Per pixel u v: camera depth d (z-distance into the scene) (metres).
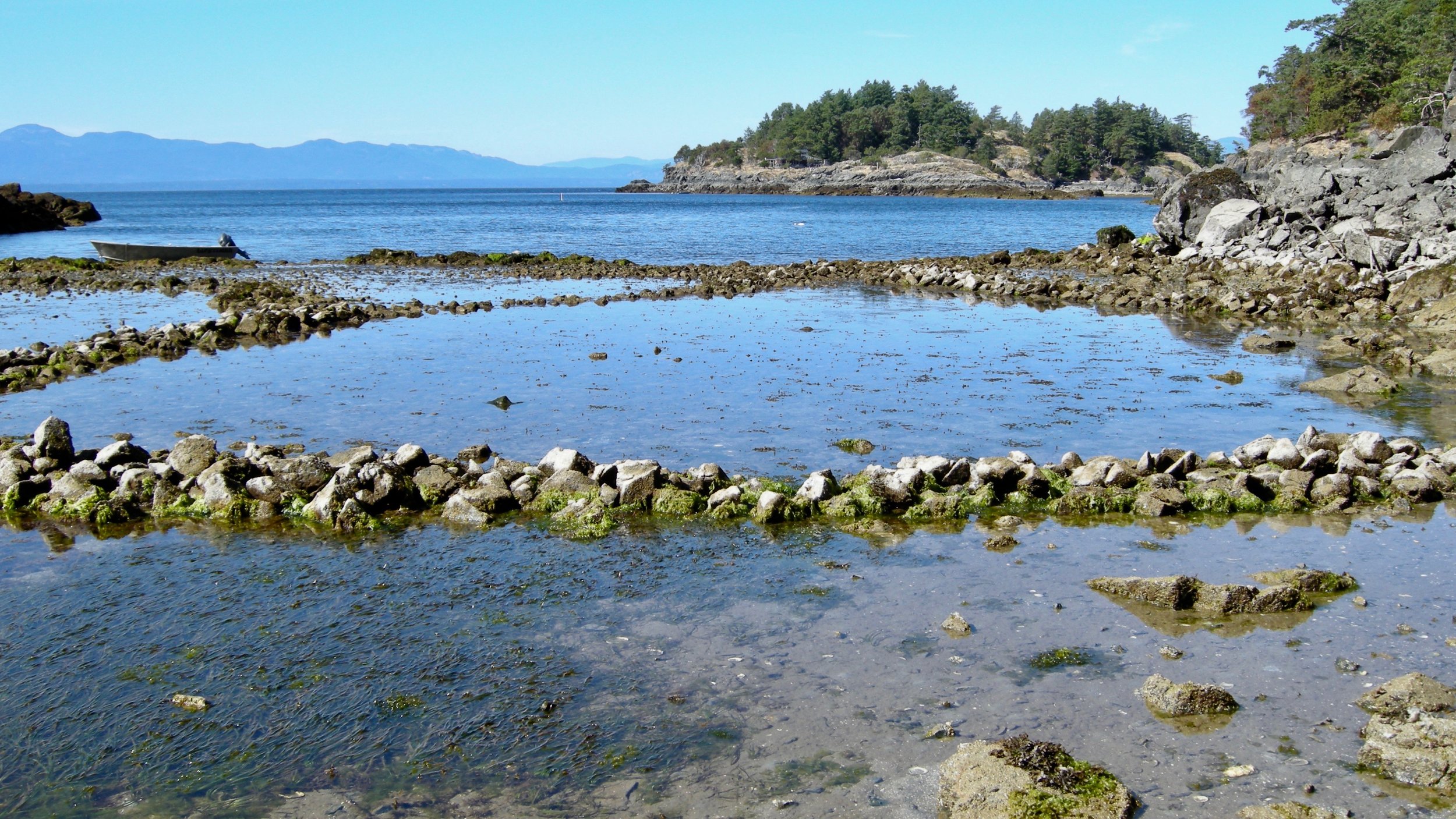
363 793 7.25
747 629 9.80
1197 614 10.12
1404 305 31.84
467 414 18.72
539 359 24.42
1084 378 22.27
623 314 33.06
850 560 11.66
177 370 23.33
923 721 8.12
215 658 9.29
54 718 8.29
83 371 23.20
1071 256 51.97
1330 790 7.13
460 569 11.45
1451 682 8.57
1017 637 9.59
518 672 8.96
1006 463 13.95
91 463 14.29
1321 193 43.28
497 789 7.27
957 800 6.96
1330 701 8.36
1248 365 23.95
